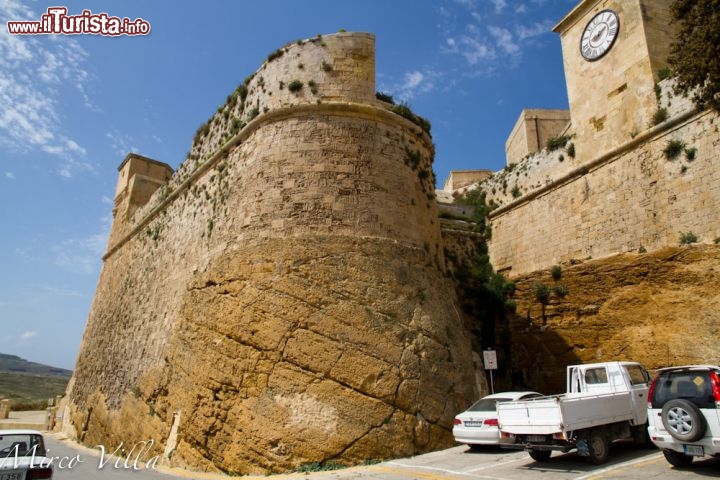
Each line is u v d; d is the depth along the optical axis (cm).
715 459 937
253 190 1645
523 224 2194
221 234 1727
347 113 1675
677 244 1534
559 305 1894
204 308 1614
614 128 1822
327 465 1191
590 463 994
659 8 1803
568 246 1939
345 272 1439
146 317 2289
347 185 1566
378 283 1448
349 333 1355
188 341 1639
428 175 1873
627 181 1736
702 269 1451
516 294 2086
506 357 2033
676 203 1558
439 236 1847
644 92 1722
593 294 1778
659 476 848
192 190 2241
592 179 1883
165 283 2206
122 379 2278
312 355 1330
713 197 1458
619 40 1853
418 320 1453
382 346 1355
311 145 1625
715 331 1397
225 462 1303
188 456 1434
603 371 1173
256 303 1443
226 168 1919
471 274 2241
